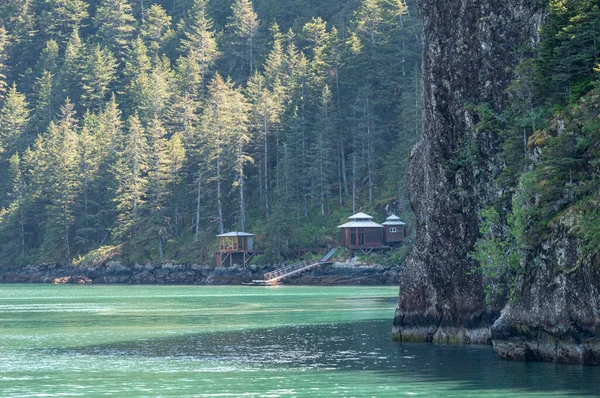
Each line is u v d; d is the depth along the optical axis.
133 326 104.38
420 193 84.50
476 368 62.09
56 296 188.75
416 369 62.53
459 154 78.62
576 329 60.19
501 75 77.62
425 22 82.69
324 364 66.50
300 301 155.38
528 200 66.56
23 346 82.12
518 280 65.44
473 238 77.62
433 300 80.25
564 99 71.88
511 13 77.81
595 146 62.94
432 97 80.75
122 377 60.91
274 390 54.44
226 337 89.75
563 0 71.94
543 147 67.31
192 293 195.38
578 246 59.97
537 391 52.06
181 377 60.69
